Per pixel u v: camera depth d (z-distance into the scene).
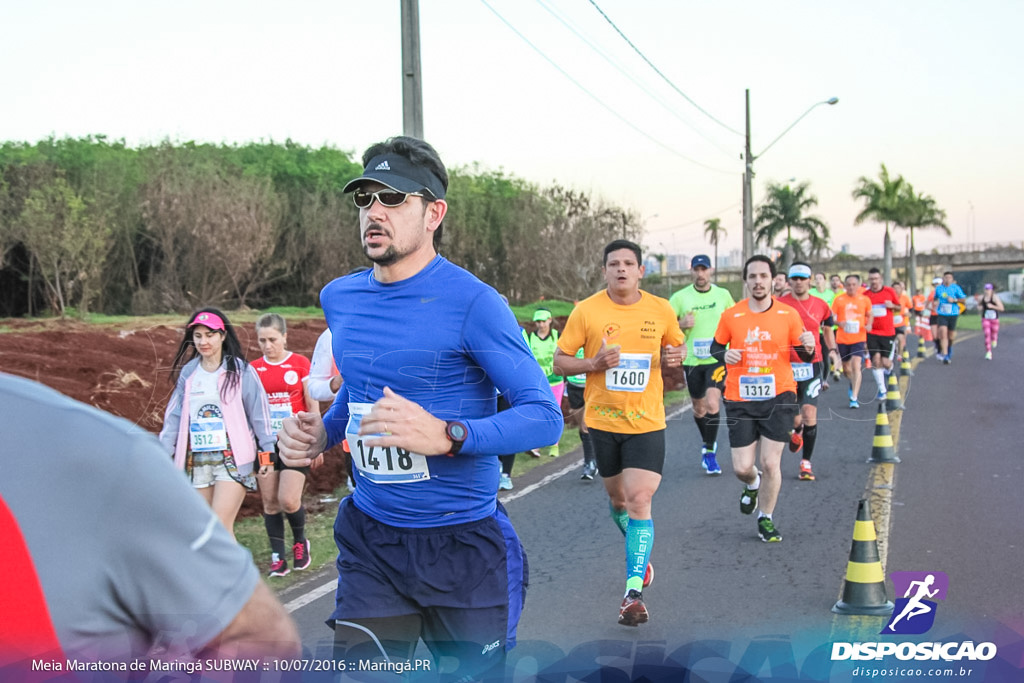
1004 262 61.09
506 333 2.49
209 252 24.50
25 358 10.05
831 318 9.05
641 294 4.92
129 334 13.11
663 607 4.62
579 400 8.44
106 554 1.00
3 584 0.96
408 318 2.50
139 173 25.84
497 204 33.78
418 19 8.66
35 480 0.97
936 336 19.86
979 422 10.66
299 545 5.42
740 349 5.96
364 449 2.55
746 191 27.52
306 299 31.88
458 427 2.33
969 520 6.19
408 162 2.51
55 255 21.03
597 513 6.89
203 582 1.07
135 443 1.02
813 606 4.52
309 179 34.84
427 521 2.50
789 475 8.07
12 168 23.39
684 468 8.61
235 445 4.84
